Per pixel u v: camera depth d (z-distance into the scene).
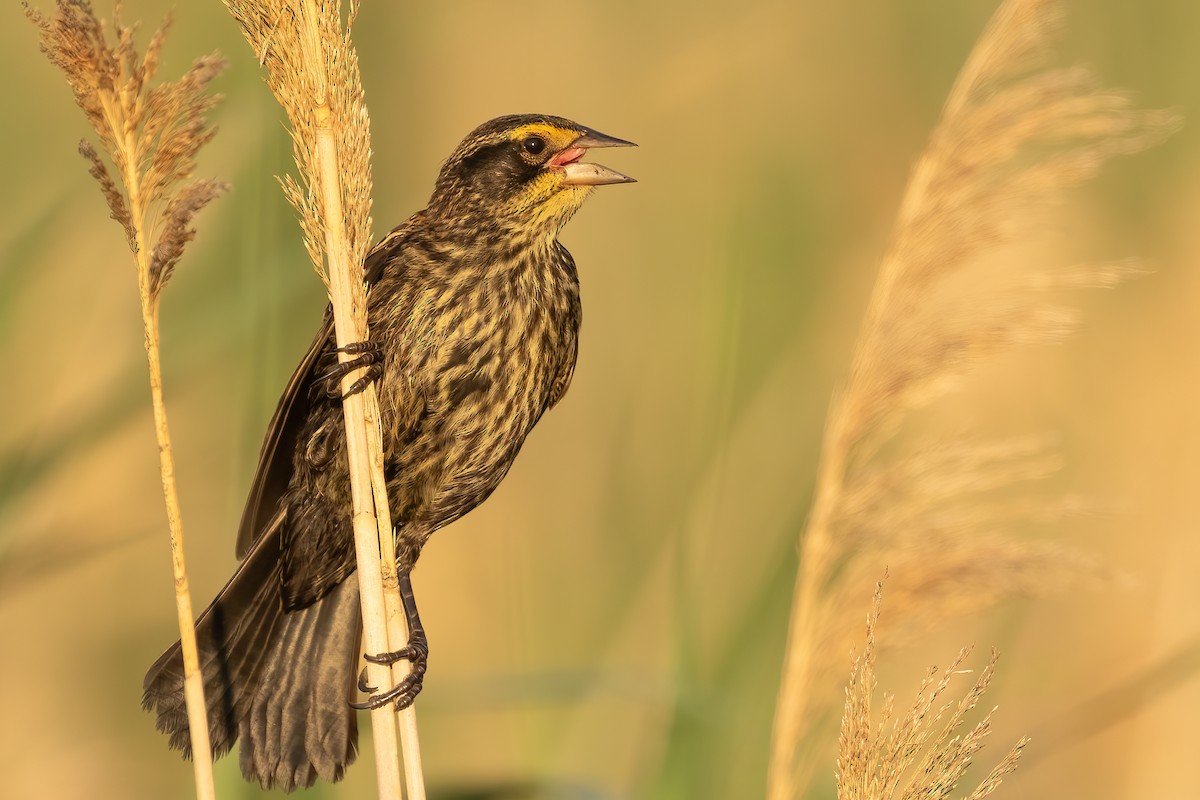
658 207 13.88
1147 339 12.48
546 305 7.89
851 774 5.37
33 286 10.12
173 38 11.71
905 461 7.06
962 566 6.83
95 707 11.02
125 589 11.23
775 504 10.63
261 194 8.38
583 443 12.35
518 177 7.85
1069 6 14.55
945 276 7.18
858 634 6.87
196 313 8.57
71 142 12.47
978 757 8.88
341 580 7.53
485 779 7.71
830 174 14.49
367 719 9.24
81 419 8.42
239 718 7.23
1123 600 10.68
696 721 7.87
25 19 12.55
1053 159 7.24
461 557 11.69
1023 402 11.98
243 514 7.41
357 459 6.04
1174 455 11.30
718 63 14.66
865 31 15.28
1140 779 10.10
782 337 12.72
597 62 14.26
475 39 13.88
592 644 10.73
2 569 8.21
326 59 5.91
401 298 7.63
